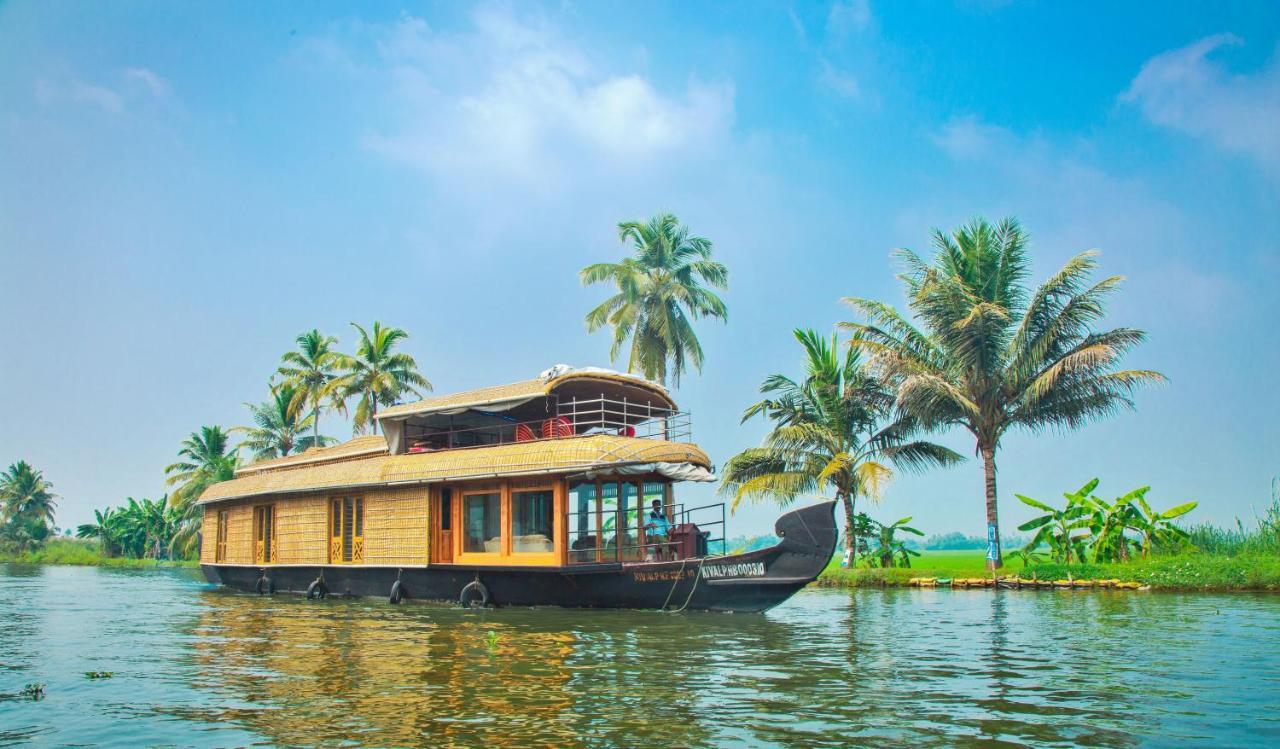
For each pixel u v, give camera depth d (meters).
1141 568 20.50
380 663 9.55
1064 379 22.27
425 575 17.55
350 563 18.95
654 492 16.86
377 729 6.57
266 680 8.62
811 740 6.17
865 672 8.77
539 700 7.50
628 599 15.14
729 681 8.30
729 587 14.20
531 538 16.09
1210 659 9.43
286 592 21.27
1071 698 7.45
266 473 22.80
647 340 28.86
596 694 7.73
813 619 13.81
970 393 23.28
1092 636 11.40
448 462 17.03
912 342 23.75
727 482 24.95
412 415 19.16
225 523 24.23
